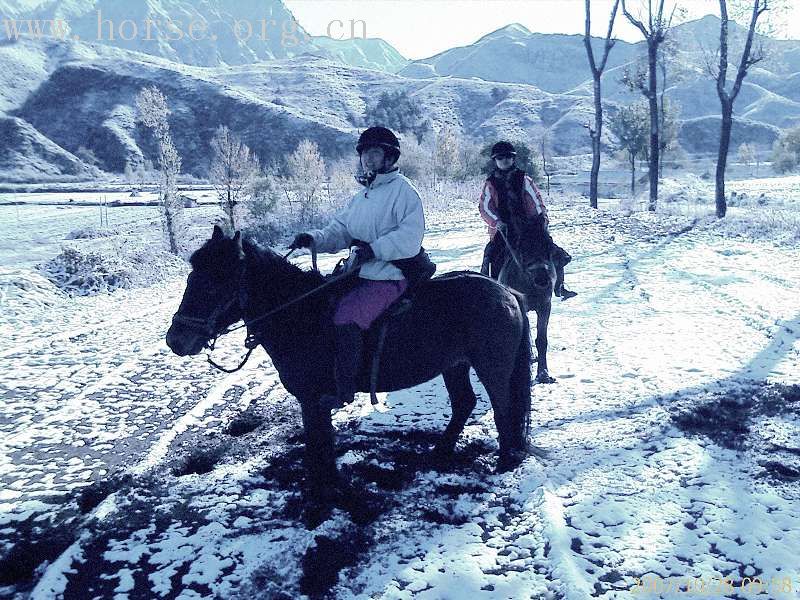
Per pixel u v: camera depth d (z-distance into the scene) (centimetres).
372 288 422
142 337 980
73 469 540
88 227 2552
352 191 2983
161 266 1622
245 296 409
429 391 696
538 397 651
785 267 1280
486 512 434
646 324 915
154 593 363
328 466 446
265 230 2256
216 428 619
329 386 432
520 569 369
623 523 407
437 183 3694
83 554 405
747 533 389
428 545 396
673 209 2445
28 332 1024
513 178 660
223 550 399
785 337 807
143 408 685
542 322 683
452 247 1714
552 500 432
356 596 350
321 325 429
